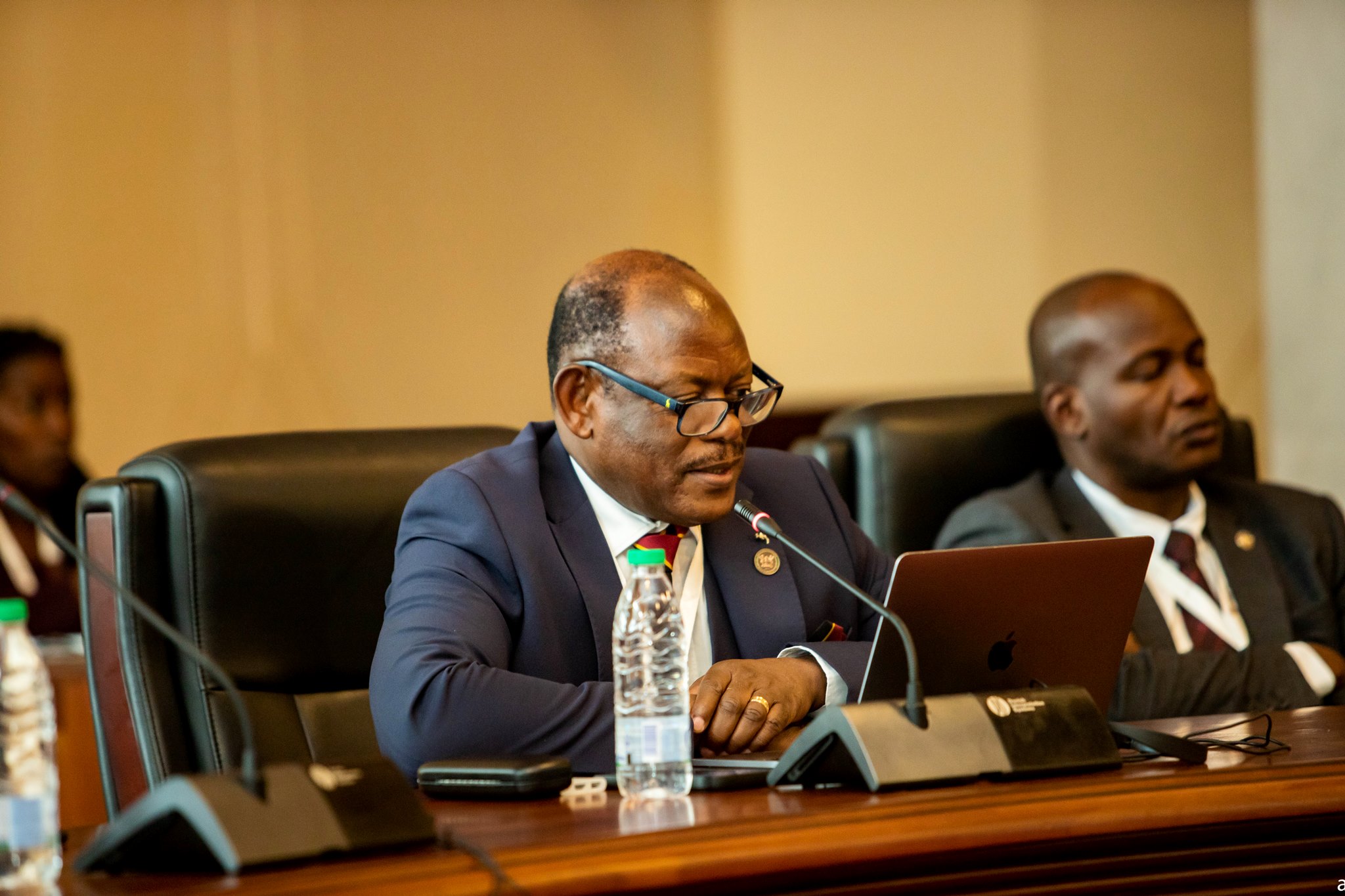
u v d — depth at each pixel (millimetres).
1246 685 8883
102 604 6879
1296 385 15641
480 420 21484
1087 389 10047
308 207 20594
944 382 22188
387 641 6367
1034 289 22000
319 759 6980
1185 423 9852
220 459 7066
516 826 4586
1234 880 4746
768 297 22266
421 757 5902
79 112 19562
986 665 5676
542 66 21812
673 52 22281
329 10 20688
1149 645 9578
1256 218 22281
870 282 22266
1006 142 22047
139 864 4215
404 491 7500
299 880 3885
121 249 19766
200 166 20156
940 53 22188
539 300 21859
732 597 7199
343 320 20734
